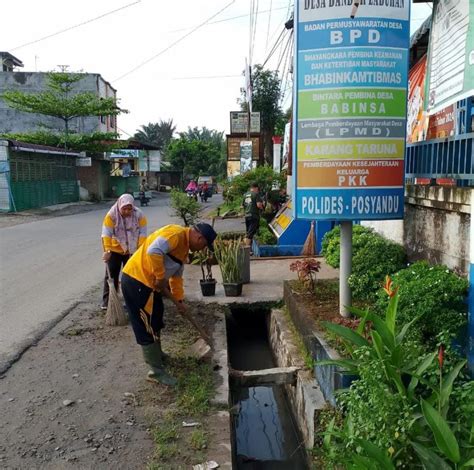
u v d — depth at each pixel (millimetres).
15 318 6441
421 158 5746
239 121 26266
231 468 3266
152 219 20234
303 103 4988
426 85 6246
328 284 6672
